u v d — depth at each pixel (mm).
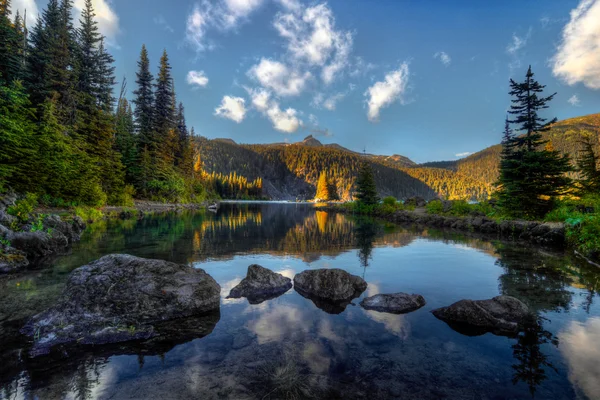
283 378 3627
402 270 9547
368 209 45031
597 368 3947
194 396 3262
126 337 4668
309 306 6258
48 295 6410
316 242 15523
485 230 20578
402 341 4691
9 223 10594
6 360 3945
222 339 4699
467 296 6996
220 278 8336
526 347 4520
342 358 4141
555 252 12672
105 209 27156
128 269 6250
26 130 19094
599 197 18031
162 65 47875
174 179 47938
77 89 31031
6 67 24812
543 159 19703
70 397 3221
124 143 41469
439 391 3422
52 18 29609
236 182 158750
